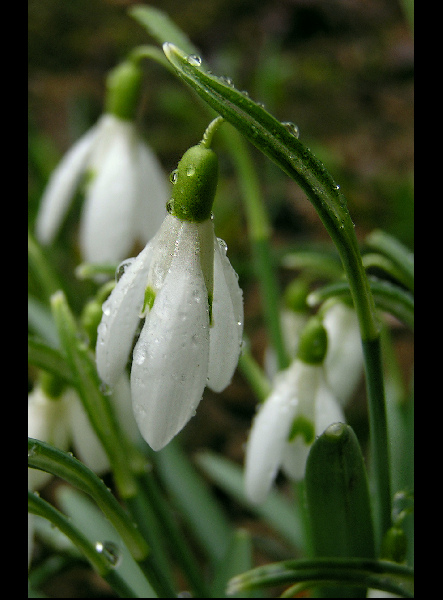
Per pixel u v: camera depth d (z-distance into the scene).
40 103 0.46
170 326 0.12
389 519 0.14
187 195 0.12
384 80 0.51
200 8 0.56
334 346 0.18
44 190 0.30
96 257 0.20
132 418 0.16
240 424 0.29
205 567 0.24
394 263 0.16
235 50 0.52
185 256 0.12
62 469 0.13
